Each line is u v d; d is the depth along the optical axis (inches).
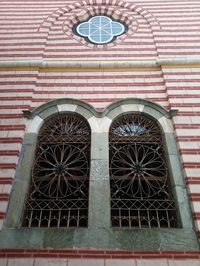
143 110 252.2
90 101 260.4
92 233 192.2
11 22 325.7
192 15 333.1
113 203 212.5
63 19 334.0
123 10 344.2
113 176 222.5
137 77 278.5
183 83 271.1
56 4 347.6
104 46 305.3
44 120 248.7
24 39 307.6
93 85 271.6
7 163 221.3
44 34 313.4
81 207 210.2
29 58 290.2
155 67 286.0
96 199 207.3
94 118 247.1
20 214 201.8
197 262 183.0
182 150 228.2
